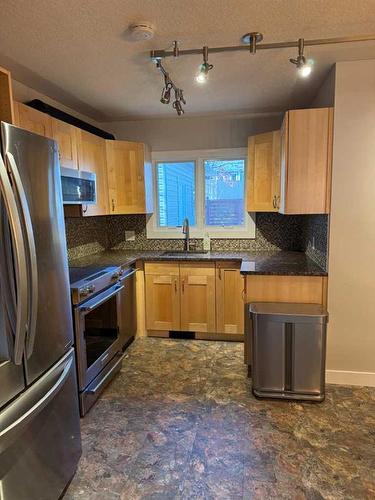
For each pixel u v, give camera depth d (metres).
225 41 1.94
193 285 3.50
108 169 3.37
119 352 2.97
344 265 2.51
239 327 3.47
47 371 1.53
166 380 2.77
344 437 2.03
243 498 1.62
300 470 1.78
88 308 2.26
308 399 2.40
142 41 1.93
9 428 1.22
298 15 1.68
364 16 1.69
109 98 3.00
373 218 2.44
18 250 1.25
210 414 2.29
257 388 2.47
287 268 2.71
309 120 2.44
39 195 1.46
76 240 3.43
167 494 1.65
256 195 3.36
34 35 1.85
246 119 3.67
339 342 2.59
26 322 1.32
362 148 2.38
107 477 1.76
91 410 2.36
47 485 1.50
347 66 2.31
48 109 2.57
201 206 3.96
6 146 1.24
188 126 3.81
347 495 1.62
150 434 2.09
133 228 4.08
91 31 1.81
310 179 2.49
